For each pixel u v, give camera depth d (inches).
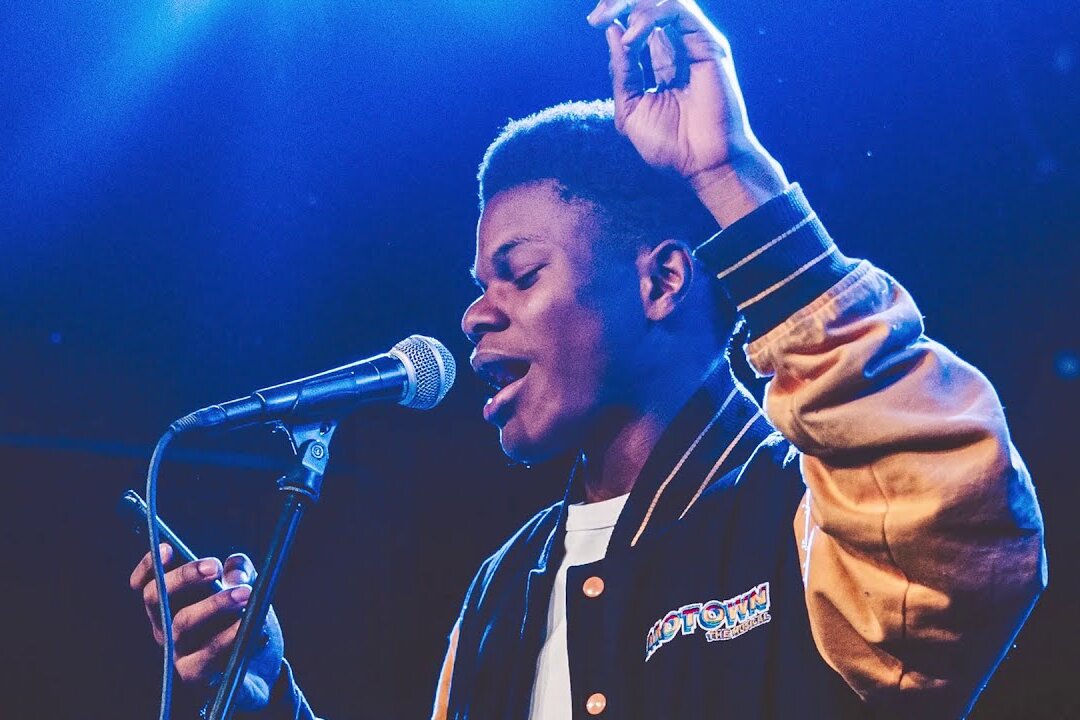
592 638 61.5
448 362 68.1
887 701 51.7
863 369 47.9
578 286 66.0
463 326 68.7
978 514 47.0
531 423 66.2
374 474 191.8
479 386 181.0
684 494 63.8
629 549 62.9
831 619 52.0
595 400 66.0
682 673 57.8
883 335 48.5
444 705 74.4
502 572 74.1
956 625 48.7
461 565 186.4
